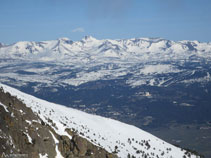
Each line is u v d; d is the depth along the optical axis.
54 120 140.38
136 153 173.88
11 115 96.88
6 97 107.19
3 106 99.12
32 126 100.75
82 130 164.25
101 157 113.38
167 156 198.62
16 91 174.25
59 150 104.44
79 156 105.56
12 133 90.69
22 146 90.69
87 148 111.25
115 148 160.50
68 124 157.62
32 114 112.62
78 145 107.00
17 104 108.69
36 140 96.44
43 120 120.19
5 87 165.25
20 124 96.81
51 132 109.12
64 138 107.94
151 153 188.88
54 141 105.56
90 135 162.12
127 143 188.25
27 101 156.12
